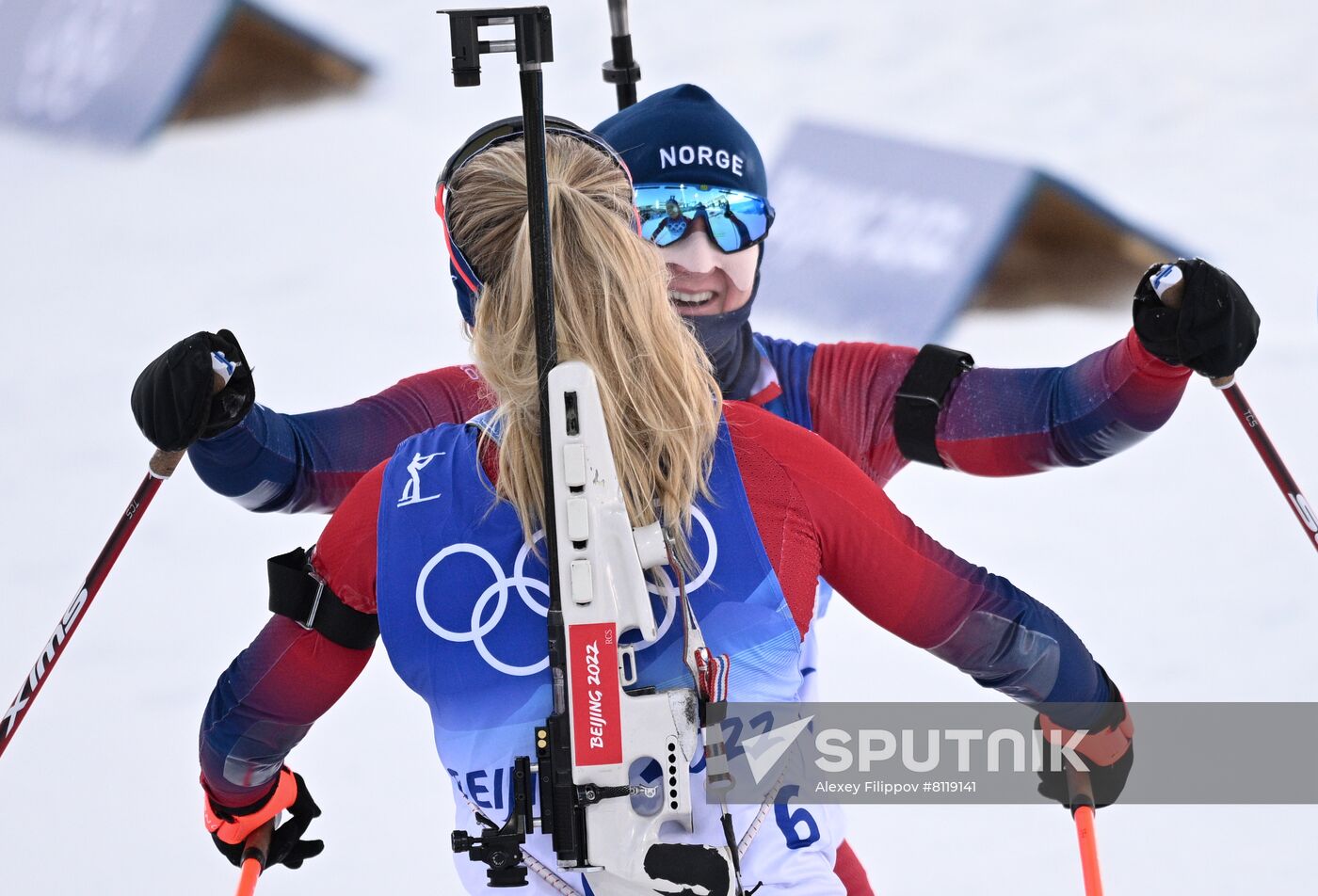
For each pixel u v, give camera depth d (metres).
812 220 25.19
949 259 24.36
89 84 27.80
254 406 9.42
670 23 30.08
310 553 6.62
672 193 9.81
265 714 6.74
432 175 26.17
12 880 12.73
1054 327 23.08
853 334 23.14
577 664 5.92
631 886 5.89
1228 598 16.72
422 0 29.69
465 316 6.84
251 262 23.78
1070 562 17.47
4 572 16.83
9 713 8.96
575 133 6.78
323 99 28.22
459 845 6.08
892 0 30.84
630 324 6.19
